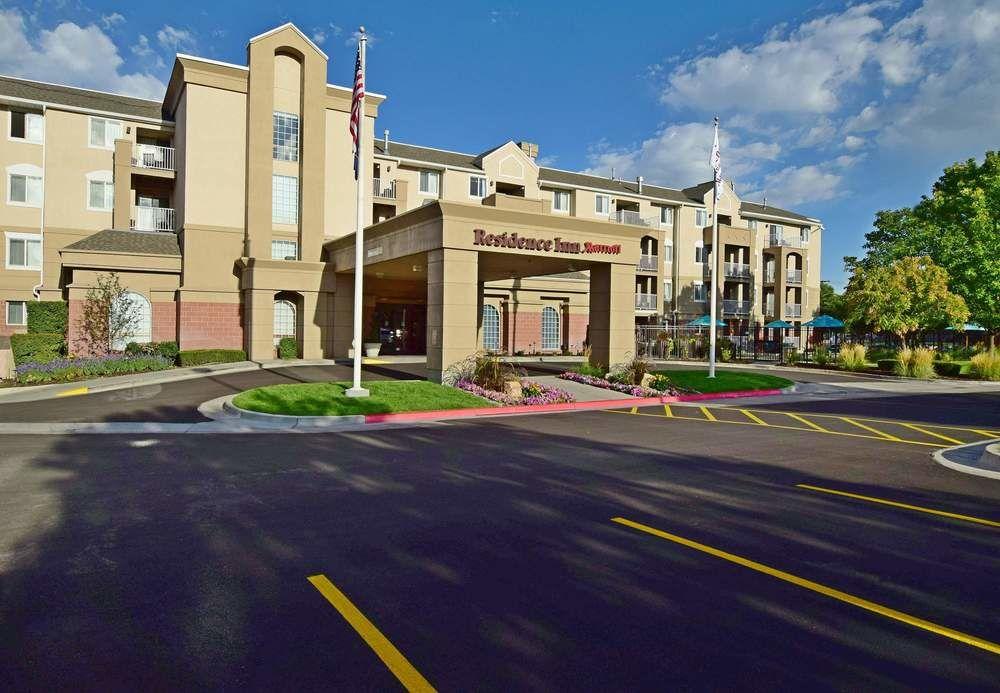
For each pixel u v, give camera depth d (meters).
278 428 12.97
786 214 56.44
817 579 5.15
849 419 15.66
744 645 4.02
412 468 9.21
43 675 3.59
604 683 3.55
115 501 7.29
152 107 33.34
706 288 50.03
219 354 26.33
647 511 7.04
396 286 32.19
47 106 28.72
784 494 7.91
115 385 19.14
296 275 28.27
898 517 6.96
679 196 50.69
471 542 5.95
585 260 21.80
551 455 10.29
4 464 9.26
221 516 6.73
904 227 43.12
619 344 22.44
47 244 29.00
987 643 4.09
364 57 16.08
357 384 16.19
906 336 41.06
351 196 31.05
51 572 5.14
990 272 35.31
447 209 18.73
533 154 45.66
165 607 4.50
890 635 4.19
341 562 5.42
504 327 37.75
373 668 3.69
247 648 3.92
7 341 24.38
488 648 3.95
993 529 6.56
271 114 28.91
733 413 16.61
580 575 5.16
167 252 27.58
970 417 16.27
